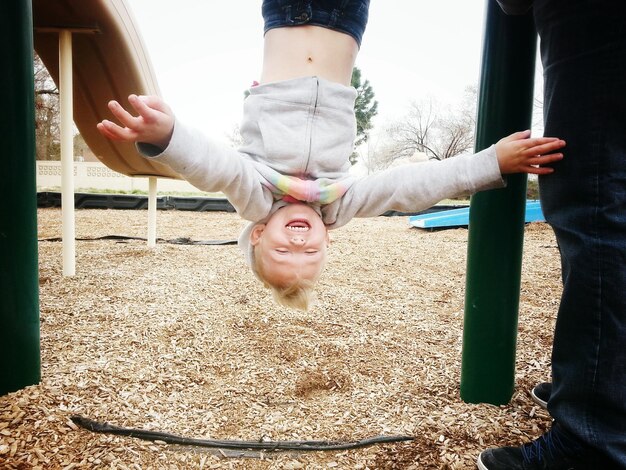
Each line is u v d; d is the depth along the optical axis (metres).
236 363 2.27
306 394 2.02
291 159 1.19
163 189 17.36
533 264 4.89
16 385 1.83
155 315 2.88
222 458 1.56
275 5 1.28
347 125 1.26
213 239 6.65
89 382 1.96
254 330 2.71
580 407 1.13
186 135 0.98
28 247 1.82
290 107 1.20
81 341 2.41
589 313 1.10
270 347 2.47
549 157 1.12
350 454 1.59
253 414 1.82
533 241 6.50
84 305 3.05
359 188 1.23
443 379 2.12
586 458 1.16
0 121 1.72
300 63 1.25
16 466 1.43
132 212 10.55
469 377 1.90
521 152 1.12
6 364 1.80
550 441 1.28
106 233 7.03
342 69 1.29
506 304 1.82
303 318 2.95
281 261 1.15
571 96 1.10
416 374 2.17
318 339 2.59
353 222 9.32
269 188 1.16
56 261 4.51
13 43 1.72
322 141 1.21
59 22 3.47
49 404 1.75
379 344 2.54
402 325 2.88
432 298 3.58
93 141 4.61
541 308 3.26
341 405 1.90
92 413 1.73
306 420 1.78
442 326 2.87
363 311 3.15
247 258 1.31
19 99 1.76
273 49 1.29
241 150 1.25
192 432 1.68
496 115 1.69
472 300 1.87
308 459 1.57
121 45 3.74
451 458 1.55
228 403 1.89
